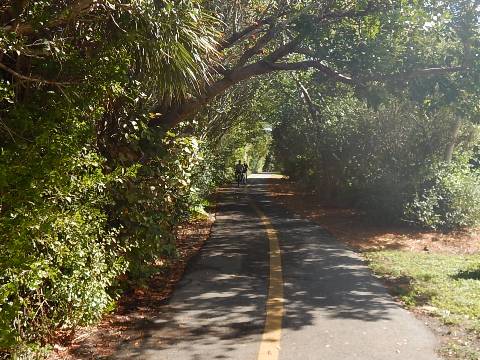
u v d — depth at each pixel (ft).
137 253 20.08
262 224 44.75
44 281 13.53
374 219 45.98
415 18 31.73
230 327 16.97
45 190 12.05
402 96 33.96
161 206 23.03
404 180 43.32
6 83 12.73
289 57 46.85
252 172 219.41
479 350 15.05
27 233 11.16
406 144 44.21
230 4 41.86
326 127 60.34
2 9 13.80
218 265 26.94
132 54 17.26
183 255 29.89
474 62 31.22
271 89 76.43
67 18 14.65
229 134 98.37
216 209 57.62
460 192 42.83
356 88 33.96
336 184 61.00
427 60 33.37
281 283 23.25
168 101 24.73
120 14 16.26
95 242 15.83
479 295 21.65
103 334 16.07
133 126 20.54
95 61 14.87
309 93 68.80
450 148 44.96
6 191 11.05
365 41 34.09
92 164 13.70
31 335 12.94
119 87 15.64
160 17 15.72
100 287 14.42
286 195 80.89
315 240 36.35
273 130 107.04
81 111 14.21
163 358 14.24
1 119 12.42
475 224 43.47
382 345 15.44
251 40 45.50
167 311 18.63
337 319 17.94
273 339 15.81
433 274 25.67
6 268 10.52
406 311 19.27
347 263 28.19
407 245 35.78
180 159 23.63
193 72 17.97
